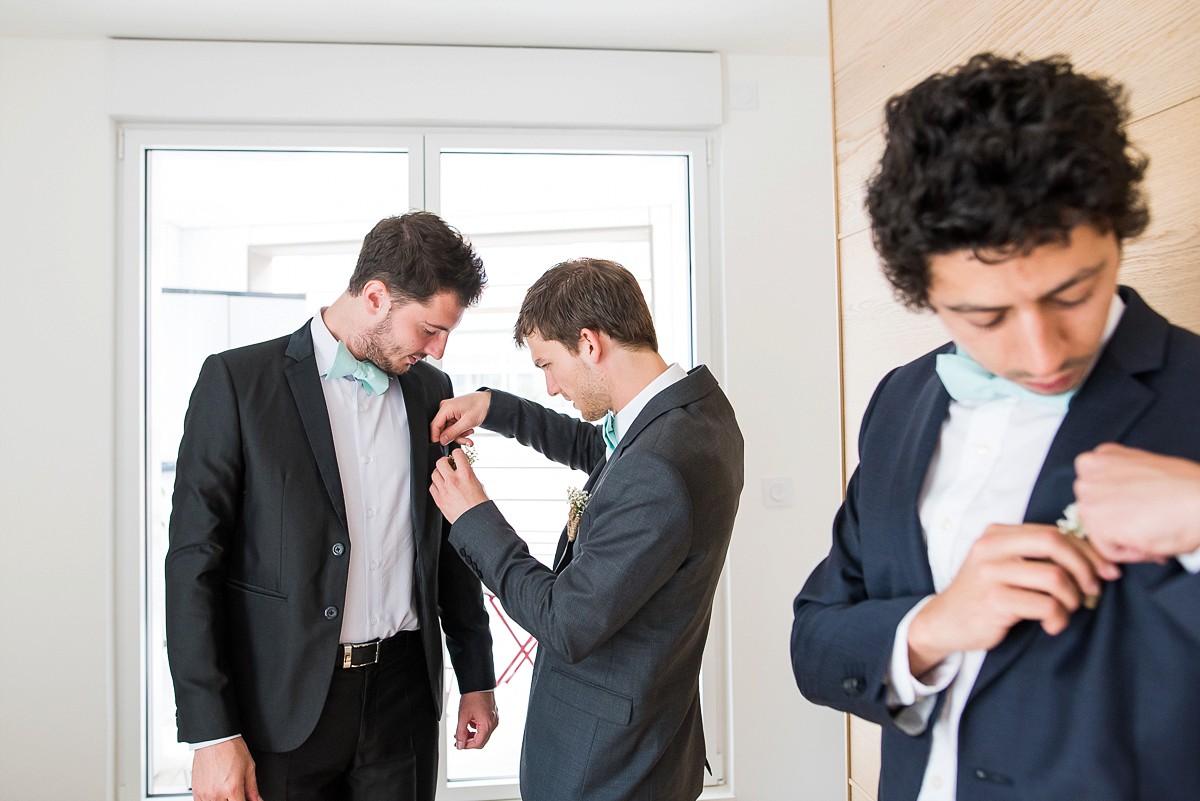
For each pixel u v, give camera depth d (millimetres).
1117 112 552
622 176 2701
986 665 631
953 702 683
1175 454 561
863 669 692
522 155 2666
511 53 2553
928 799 696
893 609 683
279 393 1466
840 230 1503
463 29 2449
